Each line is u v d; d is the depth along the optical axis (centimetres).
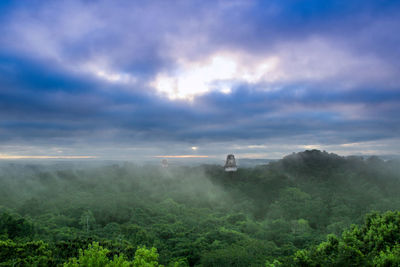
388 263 2177
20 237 5962
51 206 11638
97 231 8044
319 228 10212
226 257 5422
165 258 5947
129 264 2334
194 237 7581
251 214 12575
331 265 2442
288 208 12669
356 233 3200
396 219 3075
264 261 5306
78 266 2319
